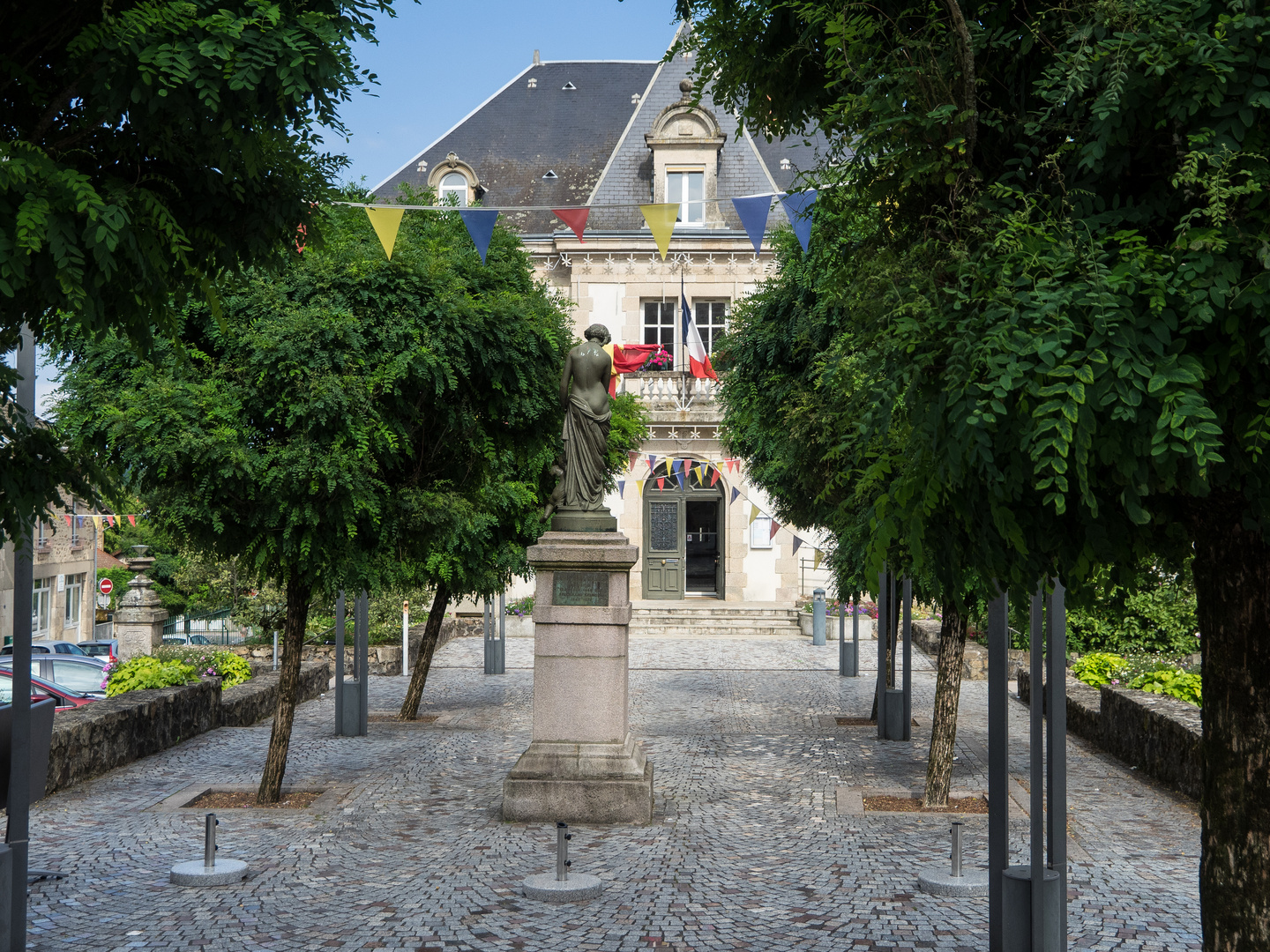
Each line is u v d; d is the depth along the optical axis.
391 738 15.55
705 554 34.41
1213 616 3.92
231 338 10.52
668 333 34.34
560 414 12.97
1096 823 10.02
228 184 4.38
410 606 28.47
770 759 13.60
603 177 35.28
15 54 3.95
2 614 35.22
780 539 33.50
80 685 17.23
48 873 8.30
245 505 10.73
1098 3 3.26
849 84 3.93
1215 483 3.35
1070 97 3.34
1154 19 3.18
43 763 6.59
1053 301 3.04
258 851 9.18
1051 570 3.70
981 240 3.46
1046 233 3.29
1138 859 8.73
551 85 39.69
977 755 13.81
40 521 4.61
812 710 18.03
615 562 10.50
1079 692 15.98
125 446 10.09
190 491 10.50
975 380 3.14
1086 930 6.93
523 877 8.35
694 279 33.94
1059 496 2.92
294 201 4.52
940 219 3.63
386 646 24.14
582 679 10.53
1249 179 3.01
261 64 3.67
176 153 4.18
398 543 11.93
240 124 3.91
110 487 4.71
